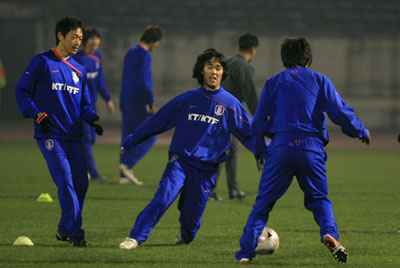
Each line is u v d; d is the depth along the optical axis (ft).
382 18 366.22
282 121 64.49
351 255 71.05
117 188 130.41
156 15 364.58
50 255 66.18
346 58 355.36
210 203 113.29
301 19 367.86
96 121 73.97
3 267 60.95
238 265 64.23
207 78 72.59
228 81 115.44
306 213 103.76
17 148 220.23
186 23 356.59
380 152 231.71
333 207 111.55
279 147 64.08
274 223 93.61
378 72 356.38
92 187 131.13
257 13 371.97
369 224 94.17
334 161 198.29
